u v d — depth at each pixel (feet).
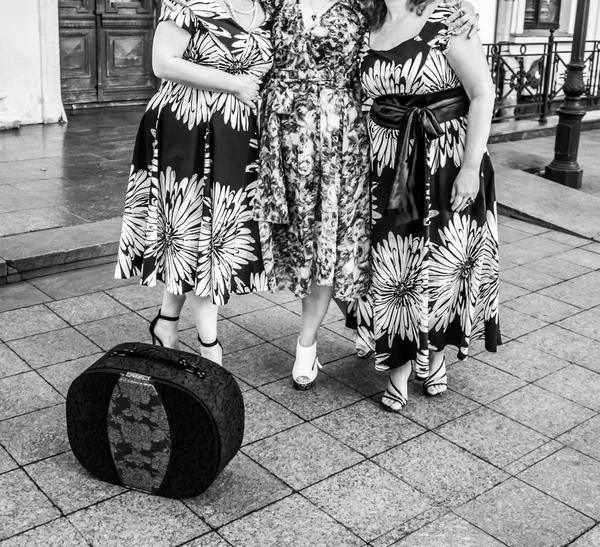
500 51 33.91
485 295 11.34
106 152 25.08
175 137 10.38
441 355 11.52
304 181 10.53
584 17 24.35
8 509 8.77
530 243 19.34
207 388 8.68
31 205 19.06
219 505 8.97
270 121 10.43
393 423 10.87
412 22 10.00
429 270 10.57
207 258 10.50
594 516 8.97
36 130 28.07
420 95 10.14
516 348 13.35
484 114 10.09
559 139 25.70
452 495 9.29
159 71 10.19
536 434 10.70
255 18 10.26
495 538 8.54
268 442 10.29
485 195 10.88
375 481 9.52
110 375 8.79
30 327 13.50
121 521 8.64
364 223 11.02
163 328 11.63
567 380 12.28
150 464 8.95
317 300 11.40
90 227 17.57
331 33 10.13
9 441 10.09
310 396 11.55
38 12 28.07
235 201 10.48
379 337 10.94
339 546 8.34
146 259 10.80
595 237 19.65
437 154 10.28
